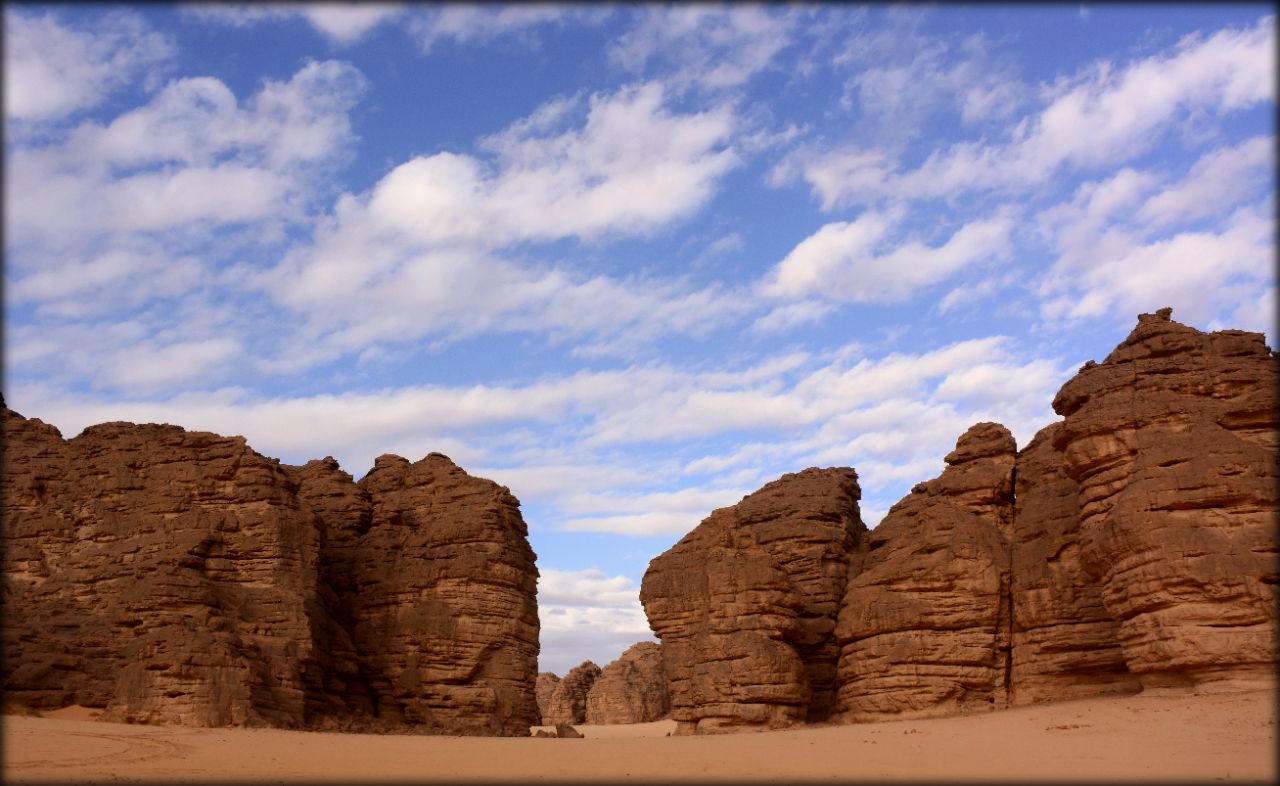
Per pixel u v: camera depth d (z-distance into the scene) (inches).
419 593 2775.6
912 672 2215.8
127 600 2293.3
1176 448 1857.8
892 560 2365.9
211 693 2134.6
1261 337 2031.3
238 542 2471.7
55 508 2561.5
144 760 1670.8
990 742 1654.8
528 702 2797.7
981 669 2206.0
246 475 2546.8
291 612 2407.7
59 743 1779.0
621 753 1759.4
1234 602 1716.3
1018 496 2410.2
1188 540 1761.8
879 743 1740.9
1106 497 1943.9
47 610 2335.1
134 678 2144.4
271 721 2210.9
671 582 2561.5
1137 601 1798.7
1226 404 1910.7
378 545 2876.5
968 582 2251.5
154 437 2642.7
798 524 2610.7
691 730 2429.9
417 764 1668.3
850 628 2322.8
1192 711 1616.6
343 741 1950.1
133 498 2536.9
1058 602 2150.6
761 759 1640.0
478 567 2763.3
